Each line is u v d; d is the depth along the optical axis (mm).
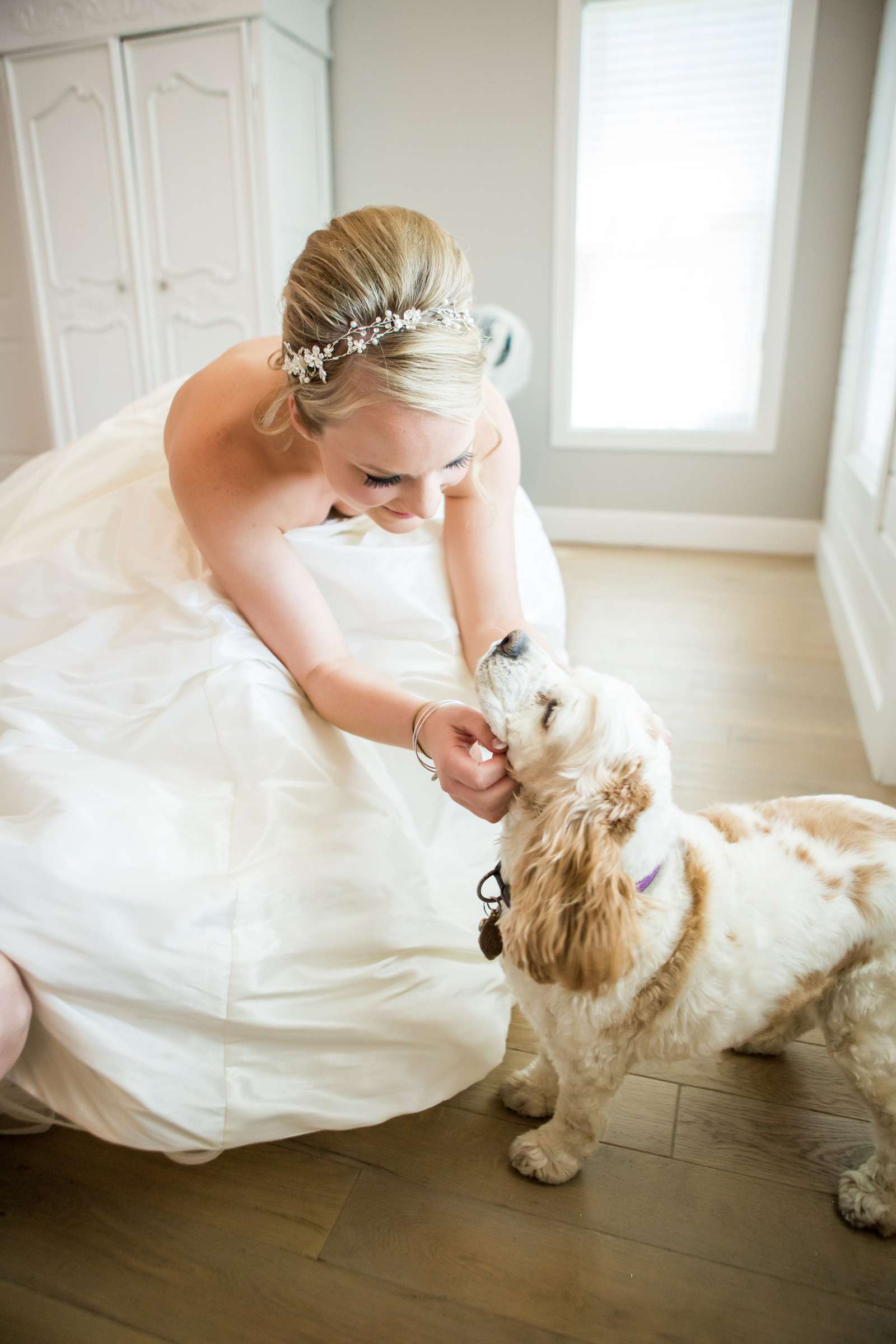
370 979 1132
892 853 1031
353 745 1276
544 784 959
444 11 3967
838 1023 1038
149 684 1207
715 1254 1062
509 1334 973
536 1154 1146
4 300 4570
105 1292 1007
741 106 3834
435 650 1366
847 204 3750
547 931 886
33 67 3947
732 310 4121
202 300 4094
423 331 905
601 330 4312
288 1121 1104
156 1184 1142
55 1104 1036
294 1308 993
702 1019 986
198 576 1285
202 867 1071
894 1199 1075
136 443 1561
